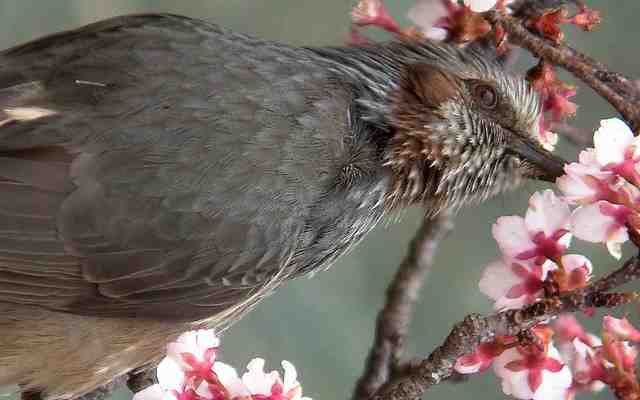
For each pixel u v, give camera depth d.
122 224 2.31
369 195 2.35
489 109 2.35
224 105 2.31
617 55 2.54
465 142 2.35
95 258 2.31
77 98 2.31
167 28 2.33
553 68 2.34
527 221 2.27
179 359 2.26
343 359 2.52
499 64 2.36
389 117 2.34
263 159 2.31
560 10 2.32
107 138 2.31
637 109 2.29
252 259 2.32
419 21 2.35
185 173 2.31
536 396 2.27
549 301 2.25
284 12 2.57
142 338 2.34
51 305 2.32
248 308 2.37
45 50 2.33
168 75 2.31
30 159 2.31
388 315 2.38
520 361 2.27
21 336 2.33
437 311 2.53
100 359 2.34
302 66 2.33
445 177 2.35
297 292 2.53
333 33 2.56
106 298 2.32
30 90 2.31
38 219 2.31
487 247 2.53
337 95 2.34
